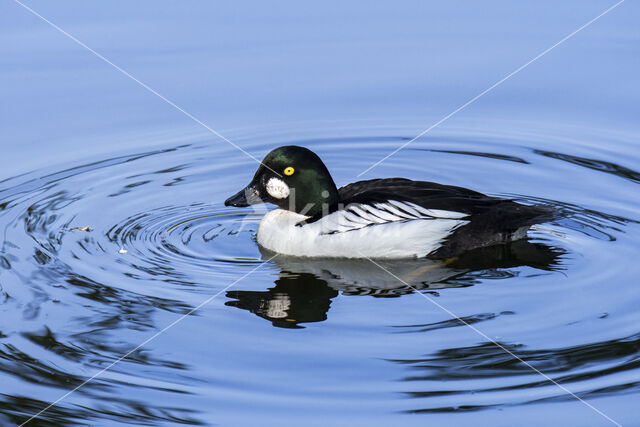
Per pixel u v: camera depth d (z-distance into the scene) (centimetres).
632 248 1292
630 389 954
